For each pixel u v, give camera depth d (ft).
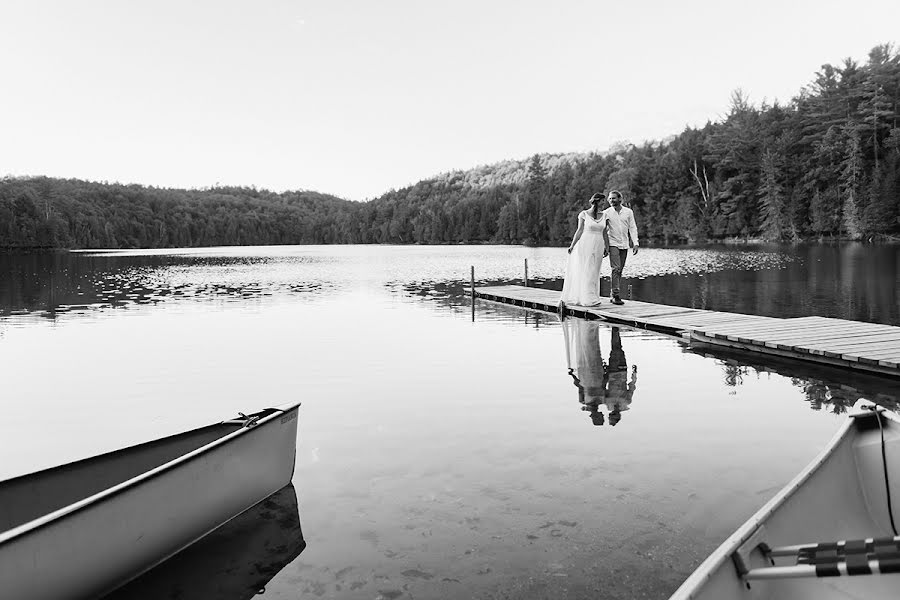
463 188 464.65
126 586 11.60
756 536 9.29
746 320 40.86
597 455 17.70
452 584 11.19
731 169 232.32
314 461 17.72
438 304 61.05
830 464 11.94
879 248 151.94
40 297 70.54
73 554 10.62
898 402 22.99
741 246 190.29
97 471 13.73
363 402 24.29
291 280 96.68
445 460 17.60
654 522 13.37
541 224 312.71
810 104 219.41
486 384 26.96
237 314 53.62
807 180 206.39
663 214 245.45
